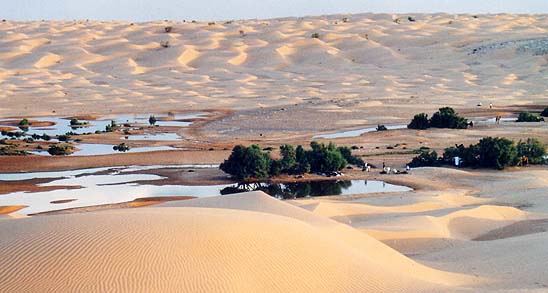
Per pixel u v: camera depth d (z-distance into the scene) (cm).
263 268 2292
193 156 7525
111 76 17325
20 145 8394
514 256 3356
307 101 12462
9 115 11875
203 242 2297
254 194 4219
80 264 2078
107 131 9625
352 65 18350
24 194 5806
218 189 6056
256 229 2502
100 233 2272
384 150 7750
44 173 6750
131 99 13650
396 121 9988
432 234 4075
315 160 6675
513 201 5284
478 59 17388
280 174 6550
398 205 5072
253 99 13162
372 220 4544
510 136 8419
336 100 12244
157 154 7662
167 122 10612
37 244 2184
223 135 9112
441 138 8406
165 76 17075
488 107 11194
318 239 2659
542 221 4547
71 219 2453
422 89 13838
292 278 2300
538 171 6469
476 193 5706
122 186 6134
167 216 2538
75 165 7112
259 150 6569
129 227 2345
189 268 2142
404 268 2906
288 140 8569
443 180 6234
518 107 11150
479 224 4484
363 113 10725
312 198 5562
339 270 2472
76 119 11112
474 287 2745
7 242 2216
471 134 8638
